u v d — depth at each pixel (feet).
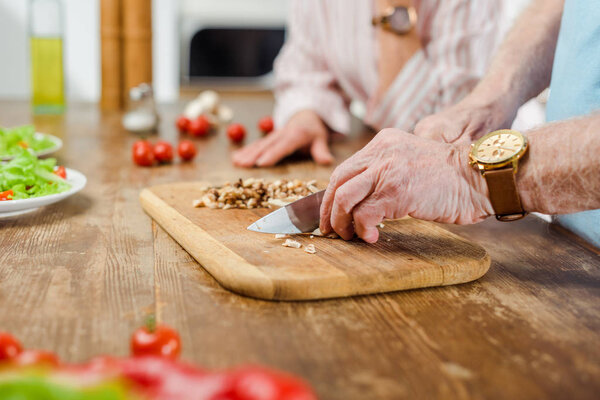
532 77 3.00
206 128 4.42
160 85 7.55
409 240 2.57
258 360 1.96
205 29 7.41
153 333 1.90
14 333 2.03
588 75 2.63
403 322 2.14
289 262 2.35
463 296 2.29
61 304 2.17
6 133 3.47
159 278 2.35
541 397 1.85
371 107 4.40
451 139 2.73
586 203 2.24
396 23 4.17
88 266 2.41
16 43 7.10
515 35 3.09
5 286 2.26
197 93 7.58
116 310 2.15
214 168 3.67
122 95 5.41
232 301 2.23
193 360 1.95
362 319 2.15
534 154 2.25
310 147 3.94
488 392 1.86
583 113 2.65
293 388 1.45
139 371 1.55
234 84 7.57
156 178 3.44
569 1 2.76
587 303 2.26
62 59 4.95
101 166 3.61
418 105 4.26
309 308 2.20
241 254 2.39
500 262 2.54
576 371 1.94
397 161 2.34
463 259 2.40
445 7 4.18
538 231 2.83
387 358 1.97
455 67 4.17
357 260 2.38
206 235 2.54
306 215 2.63
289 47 4.64
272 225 2.60
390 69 4.27
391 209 2.38
